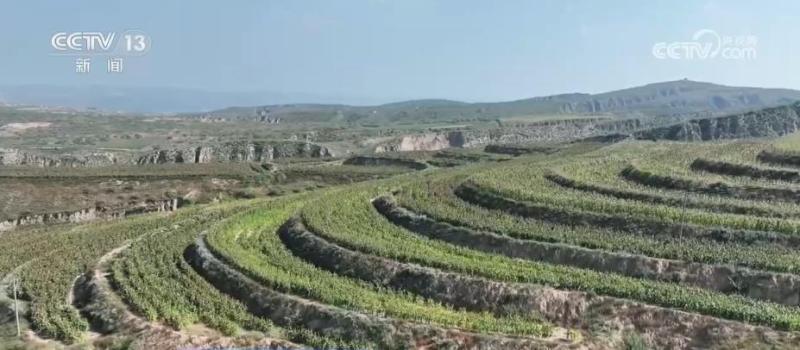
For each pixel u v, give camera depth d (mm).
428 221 66500
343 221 70438
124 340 47156
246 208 91812
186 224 82312
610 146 136500
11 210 107500
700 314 43125
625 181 76375
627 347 41312
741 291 46562
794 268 46625
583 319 44906
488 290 48500
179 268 62531
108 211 112312
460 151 183750
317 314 47812
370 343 44219
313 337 45125
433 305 48875
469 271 51719
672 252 51438
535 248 55906
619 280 48531
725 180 68500
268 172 148125
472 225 62406
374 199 81750
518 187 74938
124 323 50156
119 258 67125
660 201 63969
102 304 54031
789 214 56000
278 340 45438
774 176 69188
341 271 56625
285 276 54781
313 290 50938
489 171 90875
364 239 61750
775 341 39594
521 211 66312
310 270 56906
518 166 99812
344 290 51344
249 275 56375
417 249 58094
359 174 146500
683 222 56812
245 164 165375
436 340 43125
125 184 127688
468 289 49219
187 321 48969
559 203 65688
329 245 61281
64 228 94188
